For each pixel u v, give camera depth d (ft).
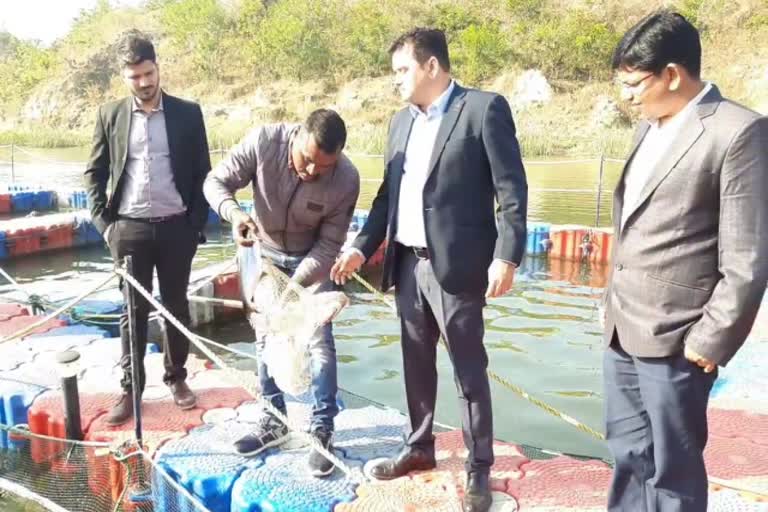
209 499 11.59
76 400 13.24
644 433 9.01
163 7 163.02
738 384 16.07
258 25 139.23
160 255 13.33
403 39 10.00
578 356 21.22
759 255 7.20
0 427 14.05
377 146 83.20
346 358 21.47
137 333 13.37
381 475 11.47
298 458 12.19
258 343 11.98
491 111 9.71
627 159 8.80
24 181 61.11
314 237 11.87
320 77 126.31
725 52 106.73
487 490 10.62
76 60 150.30
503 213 9.63
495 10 124.98
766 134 7.30
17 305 23.03
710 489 11.18
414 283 10.75
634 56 7.74
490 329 23.68
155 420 13.73
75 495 13.07
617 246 8.82
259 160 11.08
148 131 12.88
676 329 8.05
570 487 11.39
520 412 17.37
